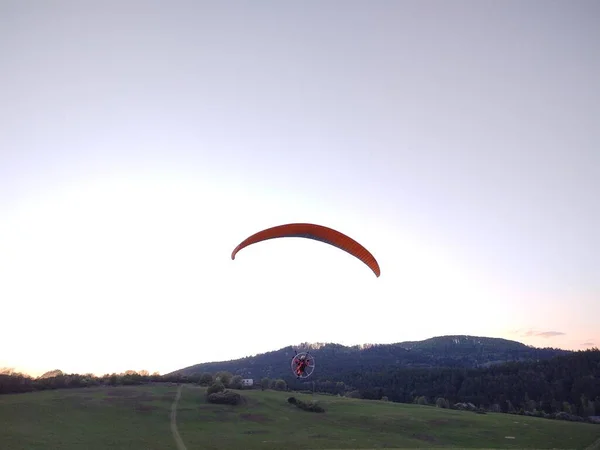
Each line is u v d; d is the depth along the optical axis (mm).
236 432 62469
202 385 99062
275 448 54938
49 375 88500
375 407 91000
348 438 63438
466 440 68250
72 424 59156
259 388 109312
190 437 57844
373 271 24484
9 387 75812
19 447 47406
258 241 24734
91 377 92500
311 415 77938
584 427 81938
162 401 77312
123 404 72312
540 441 69250
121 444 51906
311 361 22344
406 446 61250
